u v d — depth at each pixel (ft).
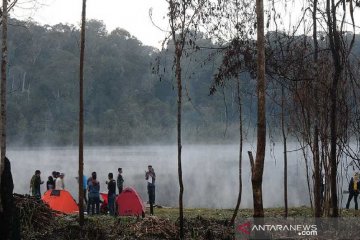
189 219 46.60
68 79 329.31
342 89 37.40
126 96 360.48
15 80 320.50
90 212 58.49
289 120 43.39
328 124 38.99
